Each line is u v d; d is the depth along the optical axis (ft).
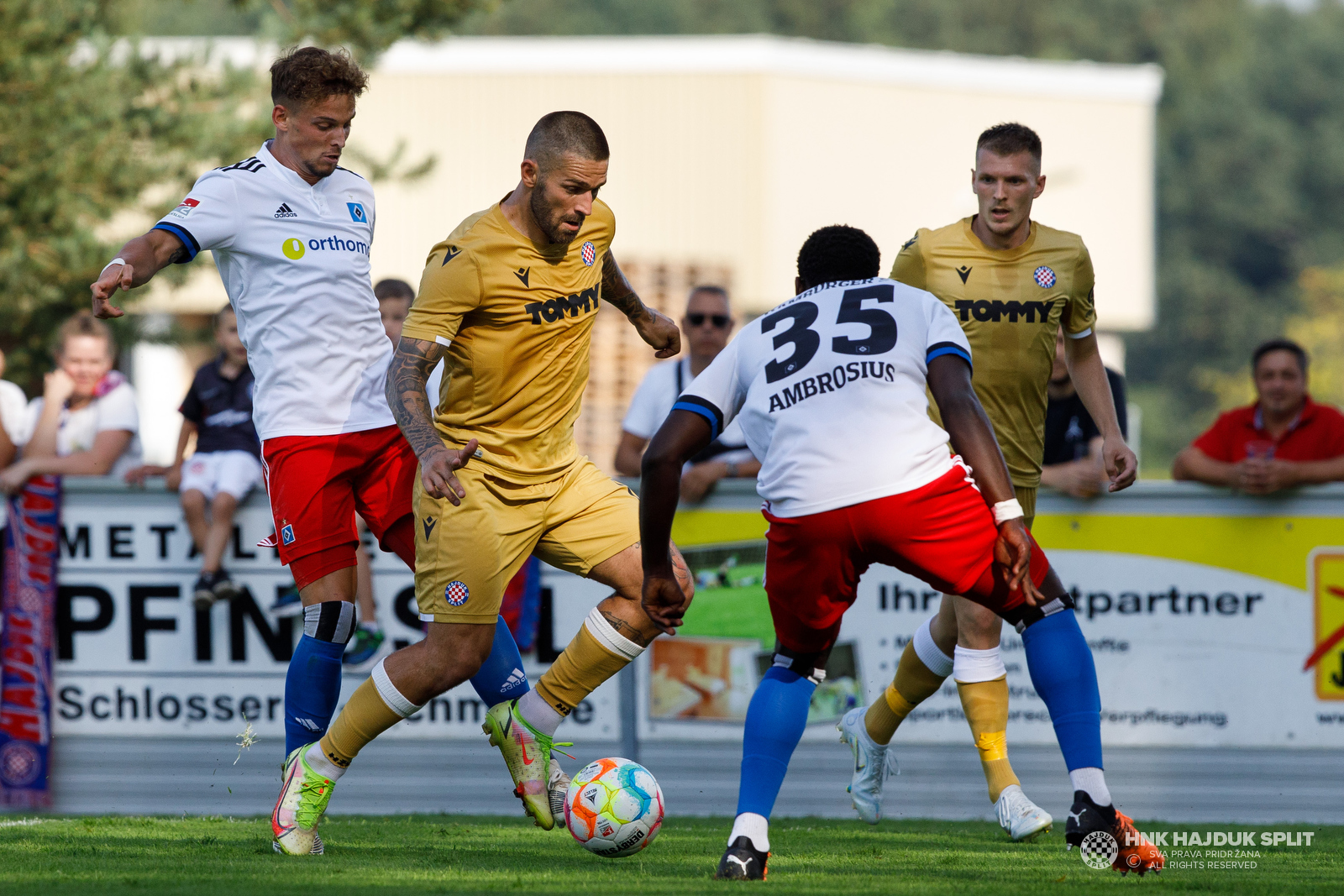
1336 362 584.81
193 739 71.20
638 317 58.44
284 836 50.03
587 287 52.03
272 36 140.15
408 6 138.31
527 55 309.42
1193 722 69.05
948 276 58.59
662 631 53.36
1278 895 42.04
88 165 134.72
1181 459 69.77
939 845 56.29
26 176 132.57
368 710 50.14
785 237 318.04
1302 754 68.64
